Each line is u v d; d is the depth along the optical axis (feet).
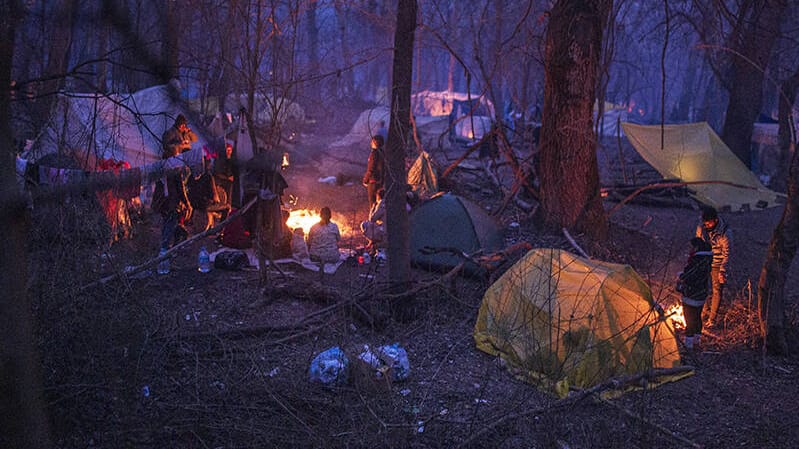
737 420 19.81
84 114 24.72
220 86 44.98
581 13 37.01
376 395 19.01
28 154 19.01
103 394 17.46
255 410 18.15
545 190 38.81
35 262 17.57
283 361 21.47
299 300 27.43
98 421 16.52
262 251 28.19
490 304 24.73
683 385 22.03
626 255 35.73
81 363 17.84
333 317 23.85
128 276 22.82
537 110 81.35
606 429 17.25
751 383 22.43
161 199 30.27
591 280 22.11
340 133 72.43
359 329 24.89
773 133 67.15
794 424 19.58
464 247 31.86
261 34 31.73
